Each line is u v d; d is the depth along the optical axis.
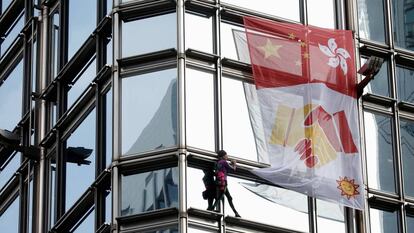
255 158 78.06
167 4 79.50
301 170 78.56
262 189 77.94
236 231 76.38
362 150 80.94
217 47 79.25
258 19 80.75
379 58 80.62
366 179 80.56
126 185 76.81
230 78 79.12
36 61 89.00
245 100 78.94
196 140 77.00
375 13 84.62
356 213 79.50
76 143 82.50
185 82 77.75
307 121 79.69
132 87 78.56
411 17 85.38
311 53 81.12
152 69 78.56
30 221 85.19
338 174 79.38
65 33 86.88
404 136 82.62
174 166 76.38
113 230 75.88
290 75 80.25
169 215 75.50
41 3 90.31
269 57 80.25
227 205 76.69
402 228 80.44
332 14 83.19
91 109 81.56
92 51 83.00
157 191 76.19
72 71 84.81
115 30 79.69
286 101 79.69
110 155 78.75
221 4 80.31
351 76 81.56
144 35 79.31
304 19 82.38
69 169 82.56
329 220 78.88
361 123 81.62
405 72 84.25
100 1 83.50
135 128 77.75
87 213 79.88
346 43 82.19
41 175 85.06
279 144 78.75
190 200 75.75
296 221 78.12
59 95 85.31
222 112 78.19
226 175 76.44
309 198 78.88
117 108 78.25
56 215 82.75
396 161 81.69
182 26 78.75
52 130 84.44
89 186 80.00
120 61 79.06
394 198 80.88
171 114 77.31
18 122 89.94
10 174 89.62
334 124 80.25
